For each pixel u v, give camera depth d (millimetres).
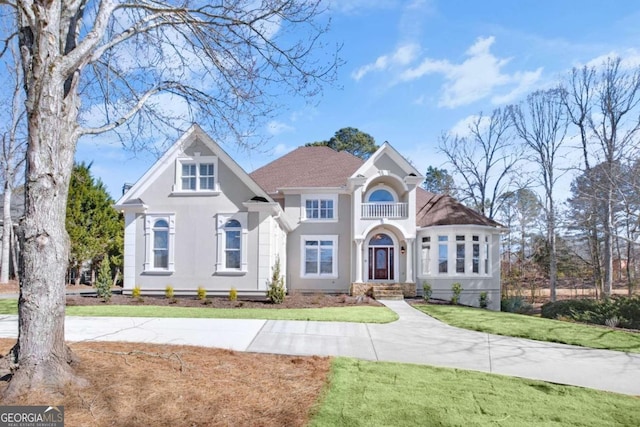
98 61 8633
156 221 18703
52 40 5754
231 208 18469
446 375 7402
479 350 9523
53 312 5715
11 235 28672
